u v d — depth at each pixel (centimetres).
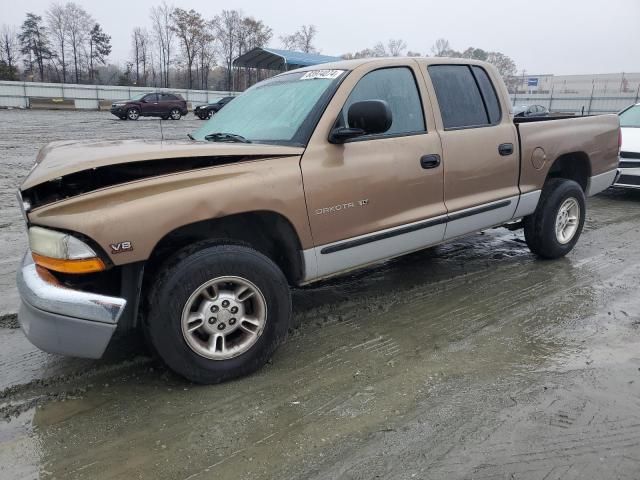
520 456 245
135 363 330
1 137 1825
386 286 464
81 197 261
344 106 347
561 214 512
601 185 557
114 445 255
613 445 252
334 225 338
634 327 380
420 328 381
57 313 259
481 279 479
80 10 7488
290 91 379
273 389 303
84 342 269
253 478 234
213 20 7369
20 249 571
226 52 7438
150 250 271
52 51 7400
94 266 261
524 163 460
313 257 335
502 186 447
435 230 400
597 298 434
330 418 276
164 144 317
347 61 391
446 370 322
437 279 480
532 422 269
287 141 334
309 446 254
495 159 433
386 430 265
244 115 390
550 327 381
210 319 297
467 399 291
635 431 261
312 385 307
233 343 309
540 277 484
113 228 261
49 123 2573
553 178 520
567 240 525
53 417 277
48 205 262
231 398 294
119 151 285
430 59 411
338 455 248
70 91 4312
